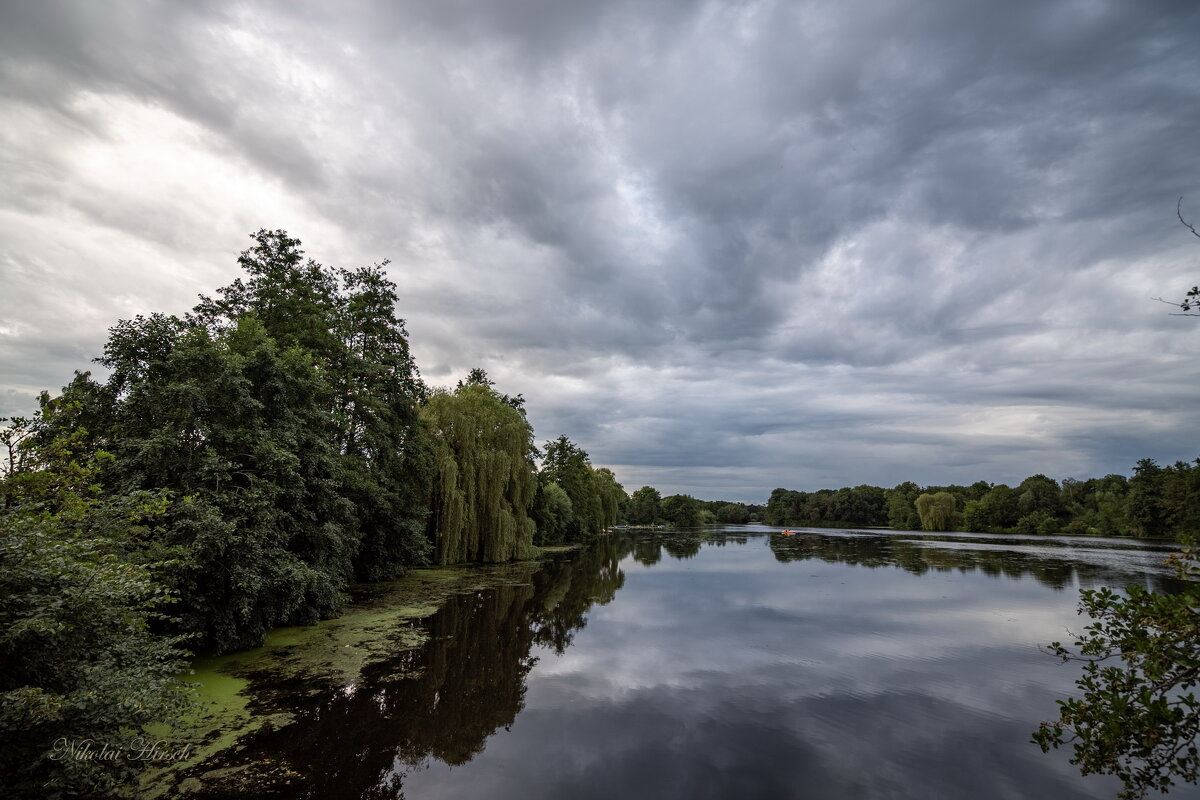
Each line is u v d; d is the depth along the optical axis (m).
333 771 8.95
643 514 133.00
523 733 10.77
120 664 7.19
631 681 14.02
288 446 15.85
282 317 23.36
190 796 7.95
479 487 36.91
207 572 12.84
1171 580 30.94
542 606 23.61
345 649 15.64
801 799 8.52
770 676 14.45
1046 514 91.38
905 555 49.38
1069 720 4.55
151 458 12.48
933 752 10.13
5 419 7.71
